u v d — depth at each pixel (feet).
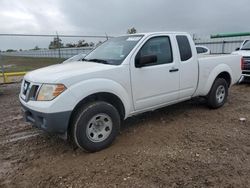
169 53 15.85
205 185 9.83
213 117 17.98
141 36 15.17
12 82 38.45
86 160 11.93
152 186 9.80
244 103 22.13
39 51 107.34
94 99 12.92
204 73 18.16
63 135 12.22
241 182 10.02
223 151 12.59
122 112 14.01
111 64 13.74
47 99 11.48
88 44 51.24
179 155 12.20
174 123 16.74
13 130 16.25
